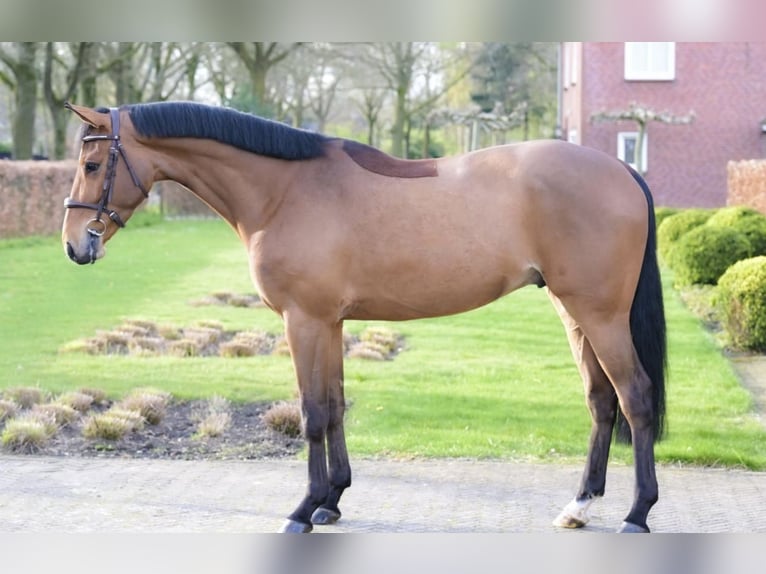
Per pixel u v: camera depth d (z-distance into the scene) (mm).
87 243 4992
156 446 7000
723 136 24781
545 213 4785
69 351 10086
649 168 25078
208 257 19141
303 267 4863
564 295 4848
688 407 7691
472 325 12047
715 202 24969
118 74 28359
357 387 8578
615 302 4820
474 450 6699
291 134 5023
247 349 10125
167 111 5004
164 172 5094
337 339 5219
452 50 33562
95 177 4980
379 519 5312
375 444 6855
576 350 5203
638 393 4832
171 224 27812
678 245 14133
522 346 10578
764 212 15883
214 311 12891
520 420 7469
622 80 24812
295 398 8133
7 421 7391
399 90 31516
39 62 27422
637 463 4844
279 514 5449
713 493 5789
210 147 5004
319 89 33875
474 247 4832
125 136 4992
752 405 7844
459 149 42562
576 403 7957
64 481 6109
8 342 10547
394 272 4871
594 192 4770
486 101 35250
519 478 6125
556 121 34781
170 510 5527
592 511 5461
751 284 9891
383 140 41906
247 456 6777
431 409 7805
